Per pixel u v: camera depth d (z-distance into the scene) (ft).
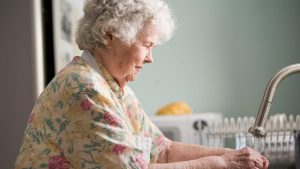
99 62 4.24
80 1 8.42
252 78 9.77
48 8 7.18
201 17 9.97
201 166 4.11
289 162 5.62
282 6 9.75
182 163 4.10
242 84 9.79
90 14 4.21
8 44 6.70
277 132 5.40
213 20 9.93
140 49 4.18
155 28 4.19
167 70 10.07
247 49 9.81
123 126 3.87
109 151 3.76
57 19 7.21
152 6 4.16
